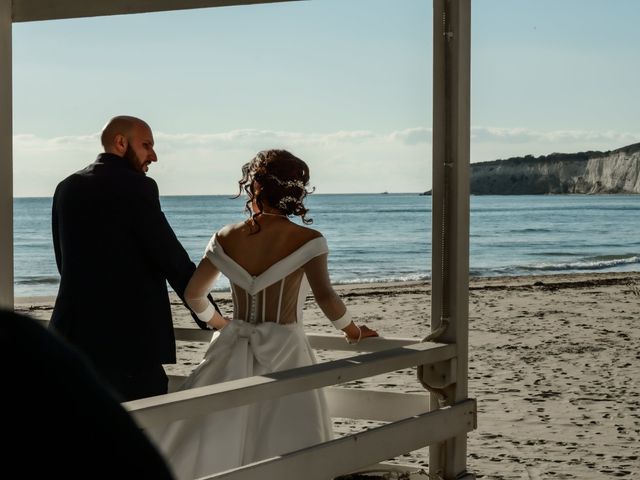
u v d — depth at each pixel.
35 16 3.53
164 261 3.44
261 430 3.17
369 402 3.52
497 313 16.20
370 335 3.48
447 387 3.32
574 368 10.25
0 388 0.60
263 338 3.29
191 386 3.28
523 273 33.81
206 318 3.49
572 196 95.44
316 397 3.24
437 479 3.34
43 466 0.60
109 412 0.62
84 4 3.48
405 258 40.06
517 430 6.88
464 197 3.30
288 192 3.37
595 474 5.55
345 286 24.39
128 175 3.49
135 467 0.62
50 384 0.61
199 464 3.08
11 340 0.61
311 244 3.35
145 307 3.44
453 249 3.29
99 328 3.40
